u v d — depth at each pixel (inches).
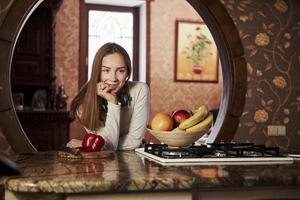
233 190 55.6
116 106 77.2
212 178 51.3
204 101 249.4
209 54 248.8
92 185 47.7
